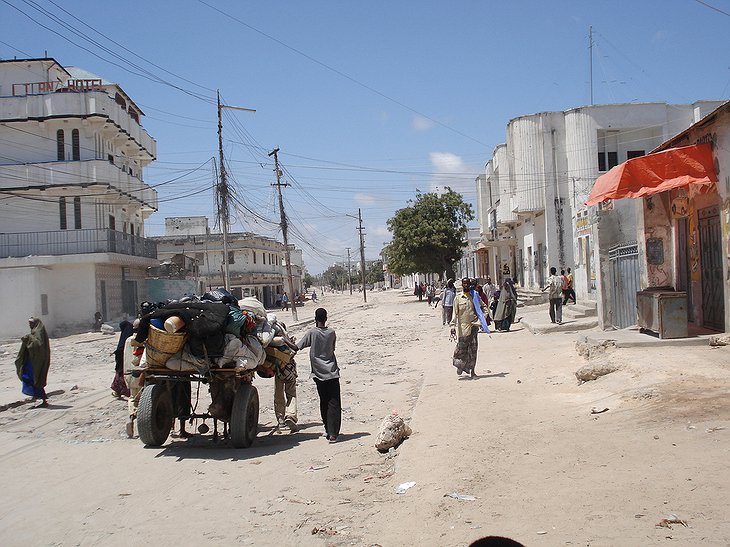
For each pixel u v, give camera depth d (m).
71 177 38.50
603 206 17.19
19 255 37.69
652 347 11.55
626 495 5.27
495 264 49.88
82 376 18.52
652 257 14.45
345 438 9.55
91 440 10.07
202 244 76.56
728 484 5.23
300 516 6.09
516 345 17.75
